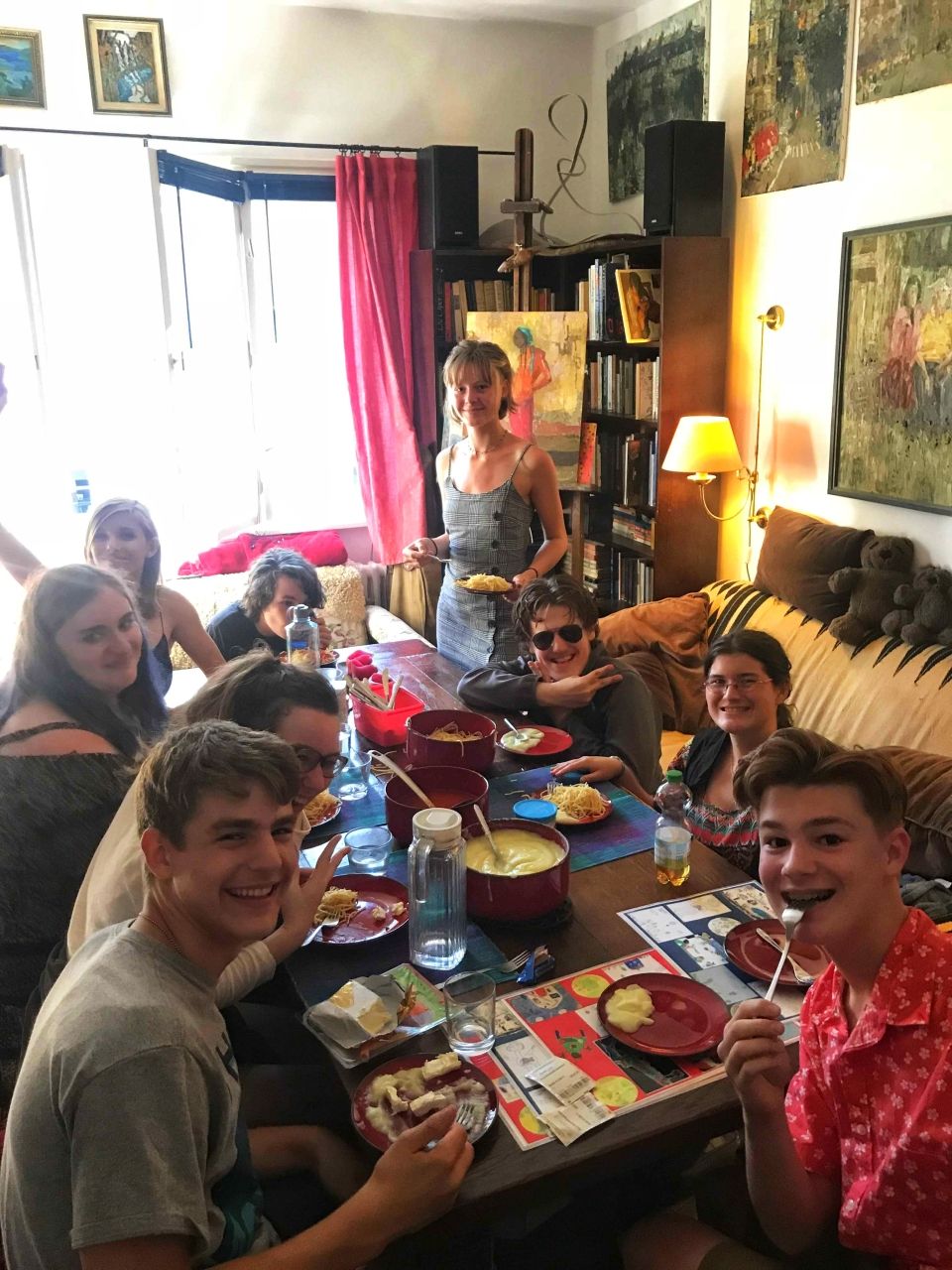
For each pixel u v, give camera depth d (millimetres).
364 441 4879
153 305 4422
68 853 1654
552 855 1645
